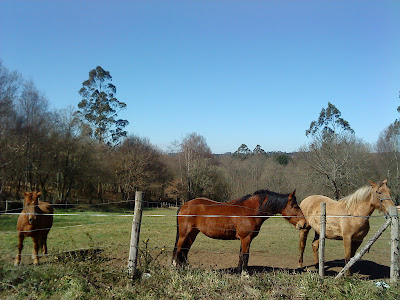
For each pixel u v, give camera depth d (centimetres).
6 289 560
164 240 1268
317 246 849
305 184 3516
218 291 572
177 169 4838
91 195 4144
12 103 2909
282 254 1043
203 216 725
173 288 571
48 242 1119
